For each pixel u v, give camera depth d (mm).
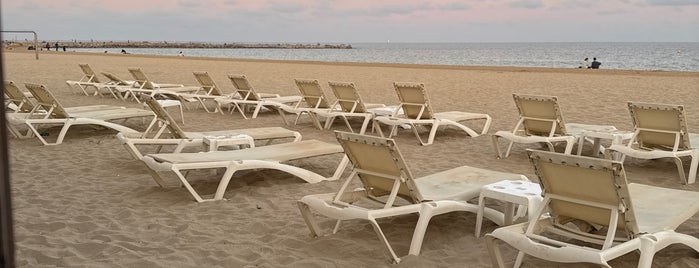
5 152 896
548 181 3680
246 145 7277
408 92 8734
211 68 28969
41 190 5867
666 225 3729
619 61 65938
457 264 3969
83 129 9461
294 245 4359
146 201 5496
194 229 4707
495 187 4465
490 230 4645
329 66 31156
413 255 4066
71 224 4805
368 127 10078
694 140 6941
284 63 34719
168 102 10438
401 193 4531
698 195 4332
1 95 887
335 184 6113
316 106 10141
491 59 74625
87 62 32594
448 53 111000
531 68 28359
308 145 6508
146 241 4441
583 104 13336
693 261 3865
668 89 16719
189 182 6195
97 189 5918
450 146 8328
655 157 6246
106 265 3939
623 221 3479
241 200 5516
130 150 6578
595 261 3195
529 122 7602
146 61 35594
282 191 5840
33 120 8234
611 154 7020
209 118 11250
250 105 12141
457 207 4324
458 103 13891
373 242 4379
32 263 3969
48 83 18672
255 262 4027
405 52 122750
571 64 57312
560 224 3838
